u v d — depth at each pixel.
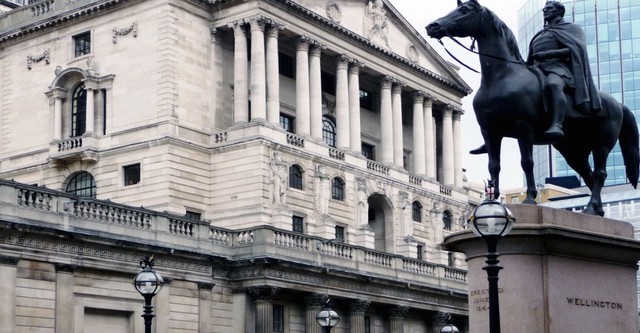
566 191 133.75
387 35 83.81
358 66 80.06
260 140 68.38
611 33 156.12
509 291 15.82
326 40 76.75
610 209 120.75
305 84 74.31
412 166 87.81
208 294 55.69
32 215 46.16
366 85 84.81
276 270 57.97
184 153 68.44
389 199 79.81
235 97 71.00
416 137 86.75
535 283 15.79
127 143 69.44
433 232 84.56
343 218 74.81
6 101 77.31
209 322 55.53
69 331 47.38
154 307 51.72
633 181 18.78
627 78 154.00
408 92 87.38
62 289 47.28
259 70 70.19
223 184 69.38
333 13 77.81
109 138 70.56
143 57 70.06
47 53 75.31
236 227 68.00
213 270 56.53
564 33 17.59
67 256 47.62
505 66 17.00
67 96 73.69
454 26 17.02
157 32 69.69
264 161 68.44
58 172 72.38
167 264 53.06
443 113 91.44
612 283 16.66
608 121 17.83
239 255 57.94
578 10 158.50
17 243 45.44
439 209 85.50
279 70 76.19
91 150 70.19
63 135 73.06
